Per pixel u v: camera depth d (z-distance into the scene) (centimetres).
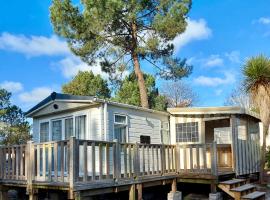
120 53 1995
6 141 2534
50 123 1419
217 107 1437
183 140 1530
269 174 1781
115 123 1282
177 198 1303
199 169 1289
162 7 1833
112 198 1255
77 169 924
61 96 1338
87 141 959
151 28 1881
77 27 1867
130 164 1105
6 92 2631
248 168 1520
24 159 1090
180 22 1820
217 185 1245
